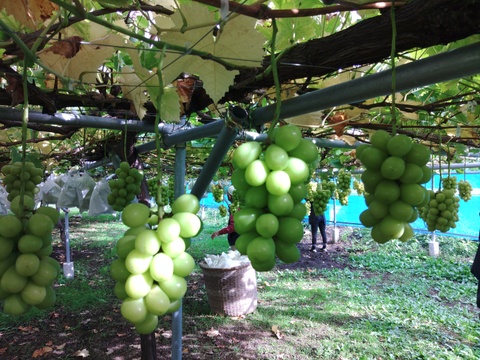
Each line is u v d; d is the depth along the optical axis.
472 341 4.52
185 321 5.34
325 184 5.36
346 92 1.46
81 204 4.13
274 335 4.85
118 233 13.82
